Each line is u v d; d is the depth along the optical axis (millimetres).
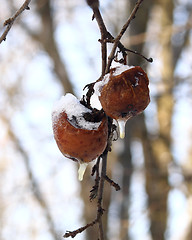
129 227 7961
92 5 2602
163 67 10195
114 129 2648
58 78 10297
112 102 2438
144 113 8859
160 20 10344
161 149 9203
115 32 9383
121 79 2447
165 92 8383
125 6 9211
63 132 2510
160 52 10094
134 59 7574
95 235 9164
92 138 2479
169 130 9484
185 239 8797
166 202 8711
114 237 9250
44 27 10195
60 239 11031
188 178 8250
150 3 8789
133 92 2432
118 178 9375
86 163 2535
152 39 8281
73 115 2566
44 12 10102
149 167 9094
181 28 8219
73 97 2652
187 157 9992
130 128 9016
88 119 2570
